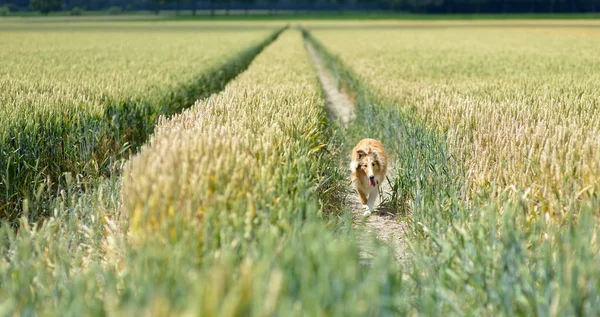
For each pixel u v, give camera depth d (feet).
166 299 9.57
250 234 13.34
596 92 37.22
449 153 23.21
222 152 16.26
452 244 15.07
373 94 41.47
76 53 85.87
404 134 29.81
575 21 304.09
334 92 63.82
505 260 12.51
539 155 19.49
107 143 29.22
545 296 11.23
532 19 342.64
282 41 128.98
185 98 42.32
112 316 10.12
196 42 129.18
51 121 26.27
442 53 88.43
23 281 11.89
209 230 13.20
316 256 10.38
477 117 27.32
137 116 33.24
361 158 23.61
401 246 19.26
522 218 15.43
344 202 25.22
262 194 15.15
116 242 15.29
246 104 28.45
